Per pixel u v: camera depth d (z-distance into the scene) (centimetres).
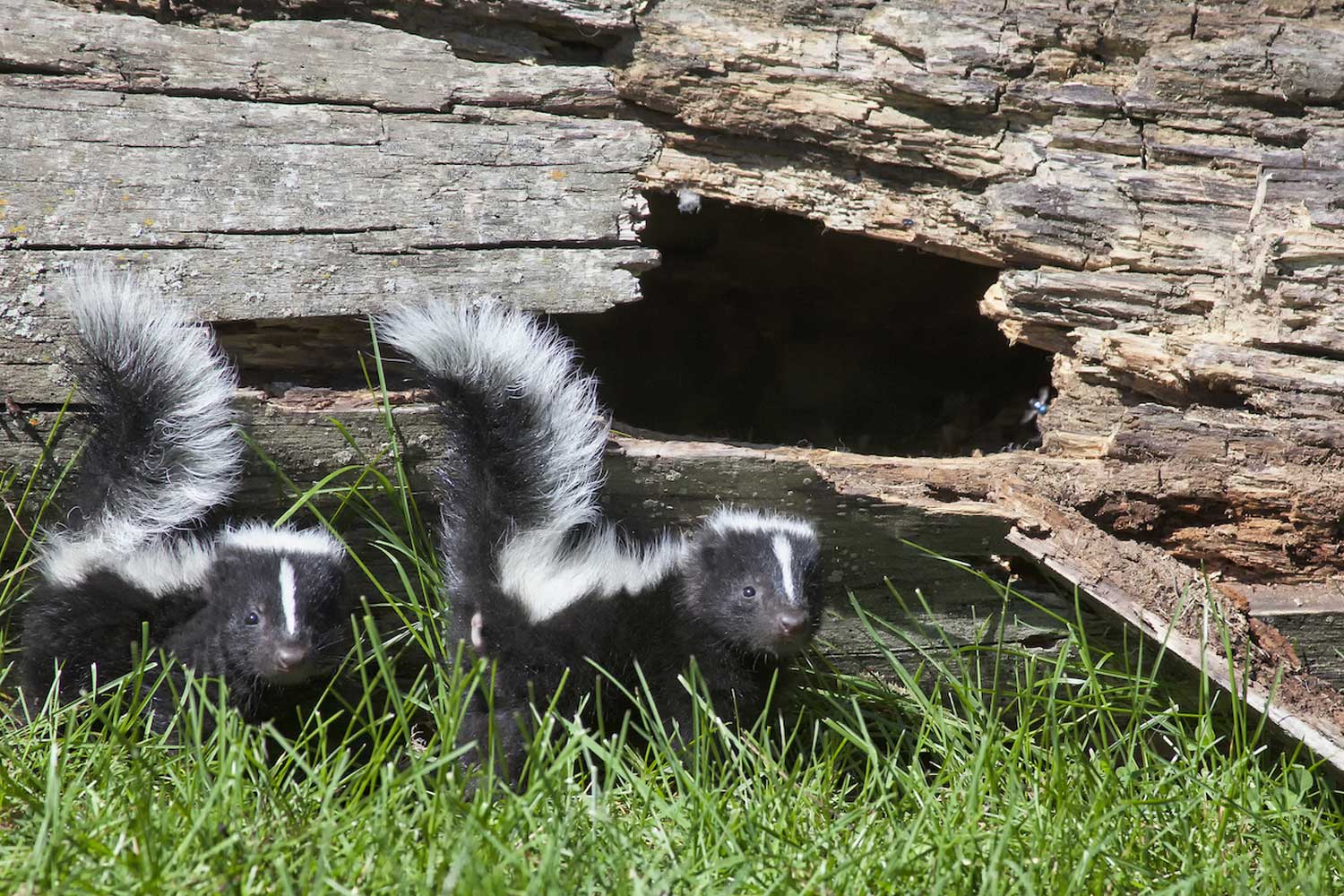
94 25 685
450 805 540
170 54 693
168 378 688
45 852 495
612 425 782
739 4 754
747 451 741
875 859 551
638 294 725
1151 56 760
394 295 701
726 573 710
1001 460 754
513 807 544
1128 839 600
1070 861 560
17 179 664
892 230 778
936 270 1101
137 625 693
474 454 716
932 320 1139
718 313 1154
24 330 664
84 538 700
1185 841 601
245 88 699
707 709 661
